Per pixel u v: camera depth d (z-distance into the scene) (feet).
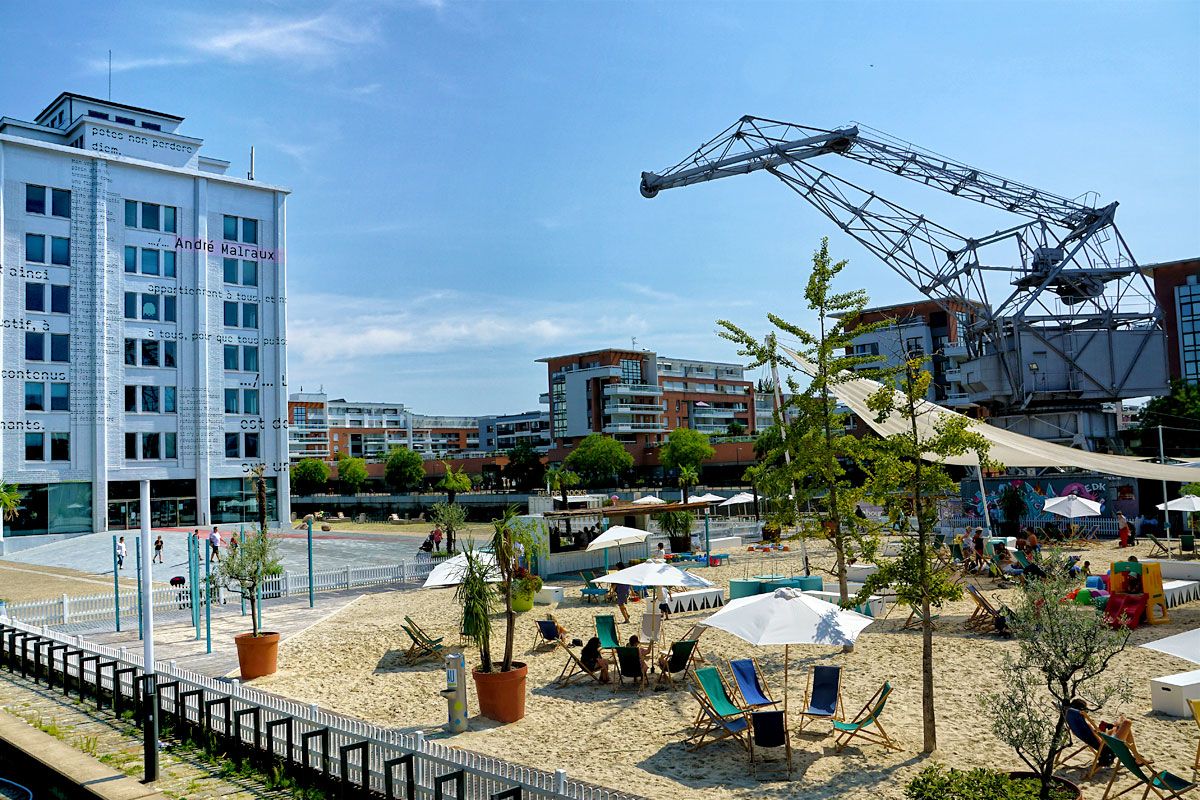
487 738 40.47
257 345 214.07
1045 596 28.55
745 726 36.83
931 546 38.14
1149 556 92.27
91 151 188.24
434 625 72.02
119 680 44.39
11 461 175.83
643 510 99.71
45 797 36.29
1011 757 34.53
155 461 195.31
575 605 80.28
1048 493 131.54
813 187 161.17
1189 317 277.23
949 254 162.61
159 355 197.26
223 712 39.04
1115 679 45.78
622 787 33.17
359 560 138.72
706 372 456.86
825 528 62.08
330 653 62.13
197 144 214.90
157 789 33.04
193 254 203.41
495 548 45.03
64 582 113.09
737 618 38.47
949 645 55.31
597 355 418.51
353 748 30.89
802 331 63.16
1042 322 160.76
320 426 553.23
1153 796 29.81
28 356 179.32
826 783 32.89
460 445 613.93
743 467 323.57
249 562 56.03
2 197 176.24
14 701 48.14
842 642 35.60
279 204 218.79
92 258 187.73
